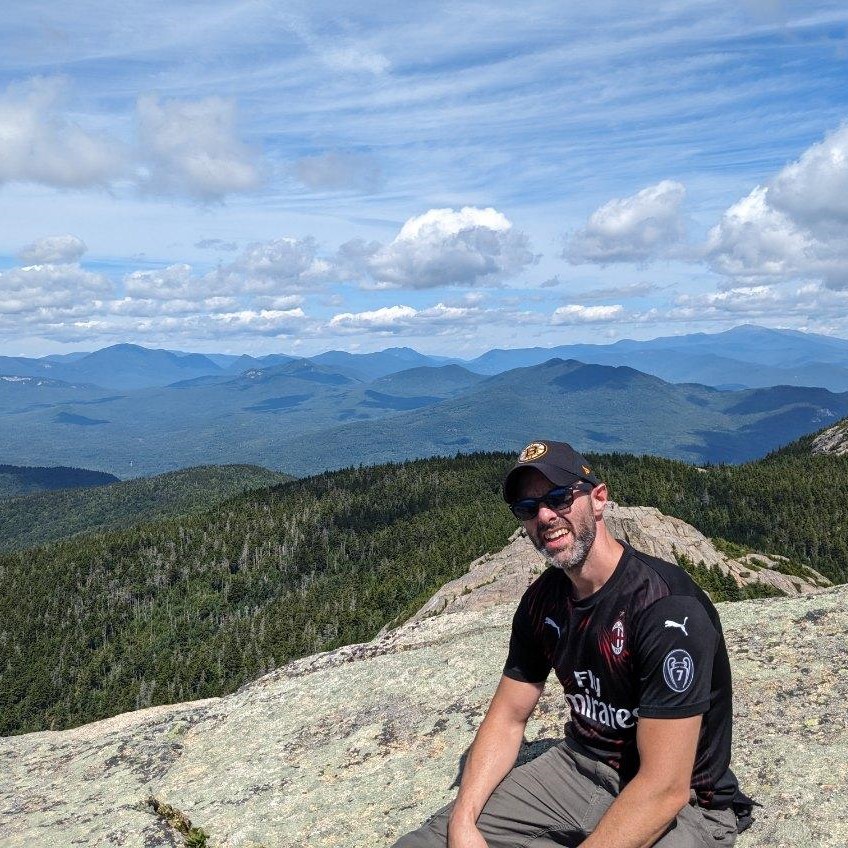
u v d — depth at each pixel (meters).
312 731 3.64
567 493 1.61
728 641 3.24
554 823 1.75
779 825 2.08
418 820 2.61
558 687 3.27
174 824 3.09
